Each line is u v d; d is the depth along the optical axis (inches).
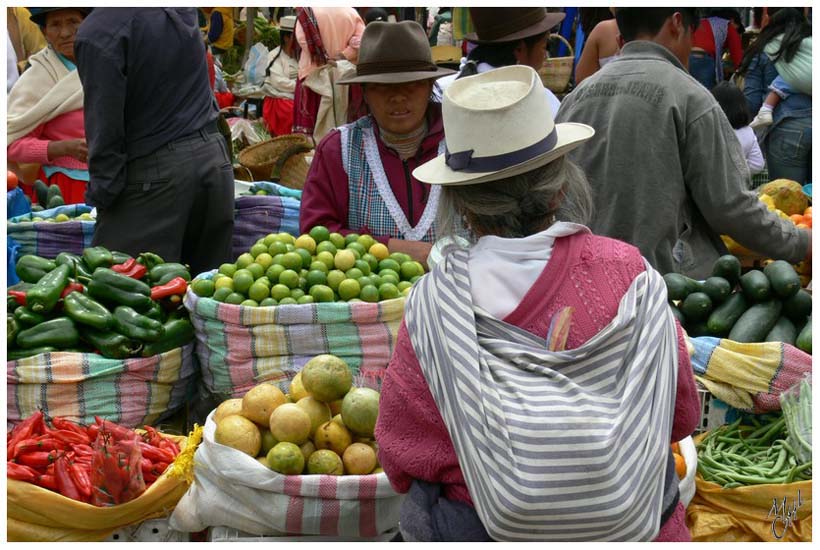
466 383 68.3
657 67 145.0
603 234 146.0
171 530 114.6
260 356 132.0
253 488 106.7
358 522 106.7
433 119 150.9
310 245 141.7
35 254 192.1
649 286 72.0
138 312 139.3
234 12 434.0
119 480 109.8
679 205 144.7
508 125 73.2
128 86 166.6
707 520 118.2
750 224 142.1
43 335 133.0
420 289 75.0
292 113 356.8
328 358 113.7
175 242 175.0
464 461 68.5
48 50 216.7
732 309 138.1
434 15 417.4
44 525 112.0
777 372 126.7
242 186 222.7
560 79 268.7
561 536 66.9
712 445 126.8
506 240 73.2
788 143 281.4
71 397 130.6
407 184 150.0
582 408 66.7
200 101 177.8
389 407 74.5
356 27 318.0
